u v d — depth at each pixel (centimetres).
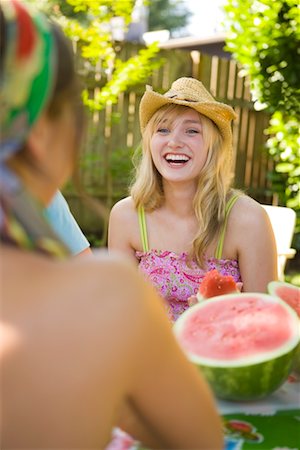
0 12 73
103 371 70
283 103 558
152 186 239
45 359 69
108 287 73
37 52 74
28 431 69
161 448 90
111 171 638
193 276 228
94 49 581
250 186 751
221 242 229
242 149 741
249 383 116
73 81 81
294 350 120
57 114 79
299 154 564
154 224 239
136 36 1391
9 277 72
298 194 594
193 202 231
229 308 132
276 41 538
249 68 558
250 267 228
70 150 83
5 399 68
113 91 580
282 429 115
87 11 590
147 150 238
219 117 224
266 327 125
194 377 85
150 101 230
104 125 647
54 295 71
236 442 111
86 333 70
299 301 147
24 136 75
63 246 74
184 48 1114
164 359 79
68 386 69
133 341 73
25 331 69
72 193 621
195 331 126
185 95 228
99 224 657
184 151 225
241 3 543
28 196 73
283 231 323
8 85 72
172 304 229
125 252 245
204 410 87
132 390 79
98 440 72
